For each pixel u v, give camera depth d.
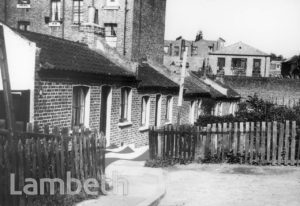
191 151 12.99
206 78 32.22
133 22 26.42
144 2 27.89
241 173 11.60
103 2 26.70
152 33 29.67
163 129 12.86
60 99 12.63
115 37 26.72
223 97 30.73
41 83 11.61
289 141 12.78
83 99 14.43
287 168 12.34
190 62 73.12
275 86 38.59
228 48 61.62
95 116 15.02
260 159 12.82
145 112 19.88
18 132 7.29
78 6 27.45
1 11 29.30
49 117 12.12
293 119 14.38
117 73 16.14
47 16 28.20
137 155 15.14
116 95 16.61
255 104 16.88
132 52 26.50
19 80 11.41
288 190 9.68
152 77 21.44
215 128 12.97
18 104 10.86
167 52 79.25
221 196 9.09
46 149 7.04
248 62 60.41
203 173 11.60
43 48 13.53
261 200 8.76
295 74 63.47
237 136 12.91
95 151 8.64
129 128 18.08
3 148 6.23
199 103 26.39
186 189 9.73
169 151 12.91
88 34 18.61
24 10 28.81
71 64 13.48
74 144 7.89
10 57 11.47
